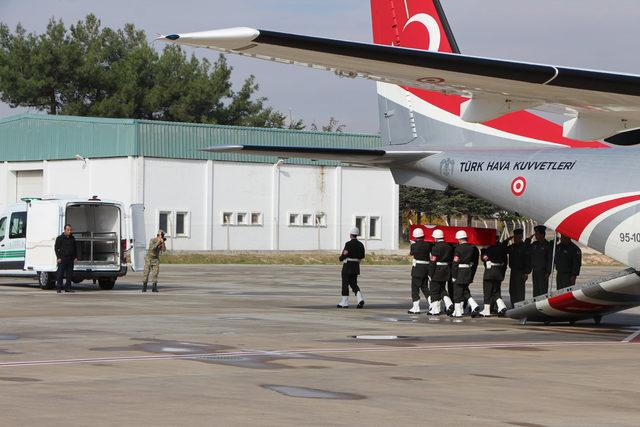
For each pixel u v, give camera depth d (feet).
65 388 37.86
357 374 43.06
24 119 226.38
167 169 203.31
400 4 78.89
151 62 301.63
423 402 36.01
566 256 74.28
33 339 56.18
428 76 56.59
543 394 38.37
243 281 129.29
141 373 42.39
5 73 290.76
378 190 226.58
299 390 38.22
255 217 213.46
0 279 128.77
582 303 68.13
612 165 66.85
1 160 232.12
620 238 65.62
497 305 77.66
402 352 52.03
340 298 98.07
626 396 38.27
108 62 317.83
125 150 201.26
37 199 105.81
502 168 72.79
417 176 79.25
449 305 78.48
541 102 60.54
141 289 109.29
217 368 44.34
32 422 30.76
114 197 204.13
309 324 68.18
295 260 204.13
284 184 216.33
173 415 32.37
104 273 105.29
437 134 78.69
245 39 48.52
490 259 76.64
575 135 64.59
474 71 54.80
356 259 85.30
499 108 61.57
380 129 82.79
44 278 105.60
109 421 31.12
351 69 56.03
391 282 134.00
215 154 208.44
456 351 52.90
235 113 313.73
